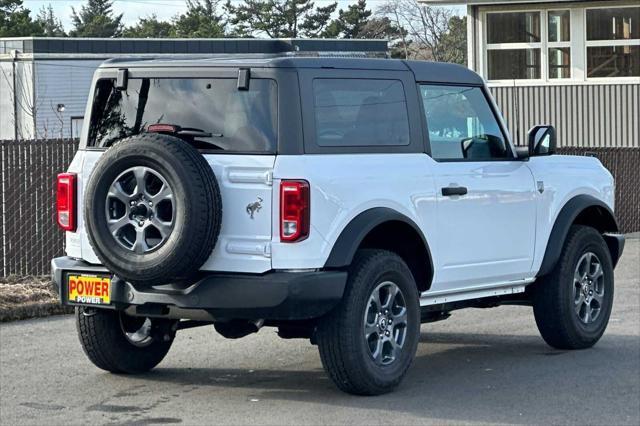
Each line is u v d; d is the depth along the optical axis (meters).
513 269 9.88
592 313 10.72
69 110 47.19
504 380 9.30
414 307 8.83
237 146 8.18
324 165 8.20
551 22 26.20
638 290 14.43
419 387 9.01
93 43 47.41
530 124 26.55
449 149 9.38
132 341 9.31
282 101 8.14
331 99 8.41
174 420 7.95
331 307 8.12
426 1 26.42
